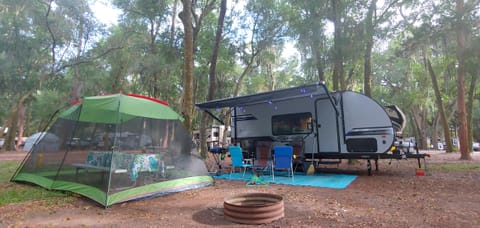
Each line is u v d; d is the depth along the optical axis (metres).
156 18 18.58
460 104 13.21
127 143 6.07
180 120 7.43
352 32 12.15
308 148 9.41
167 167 6.50
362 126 8.50
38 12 16.42
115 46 20.73
